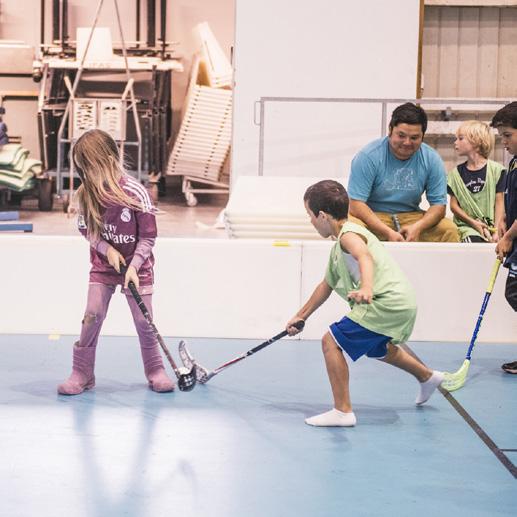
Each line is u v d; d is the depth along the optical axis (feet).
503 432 15.71
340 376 15.72
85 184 16.88
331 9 33.27
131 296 17.39
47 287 22.21
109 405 16.71
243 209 28.27
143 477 13.33
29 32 46.88
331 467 13.89
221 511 12.16
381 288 15.76
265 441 14.98
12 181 38.68
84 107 39.50
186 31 47.39
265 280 22.08
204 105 43.57
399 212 23.88
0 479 13.17
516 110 18.47
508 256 19.31
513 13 36.58
